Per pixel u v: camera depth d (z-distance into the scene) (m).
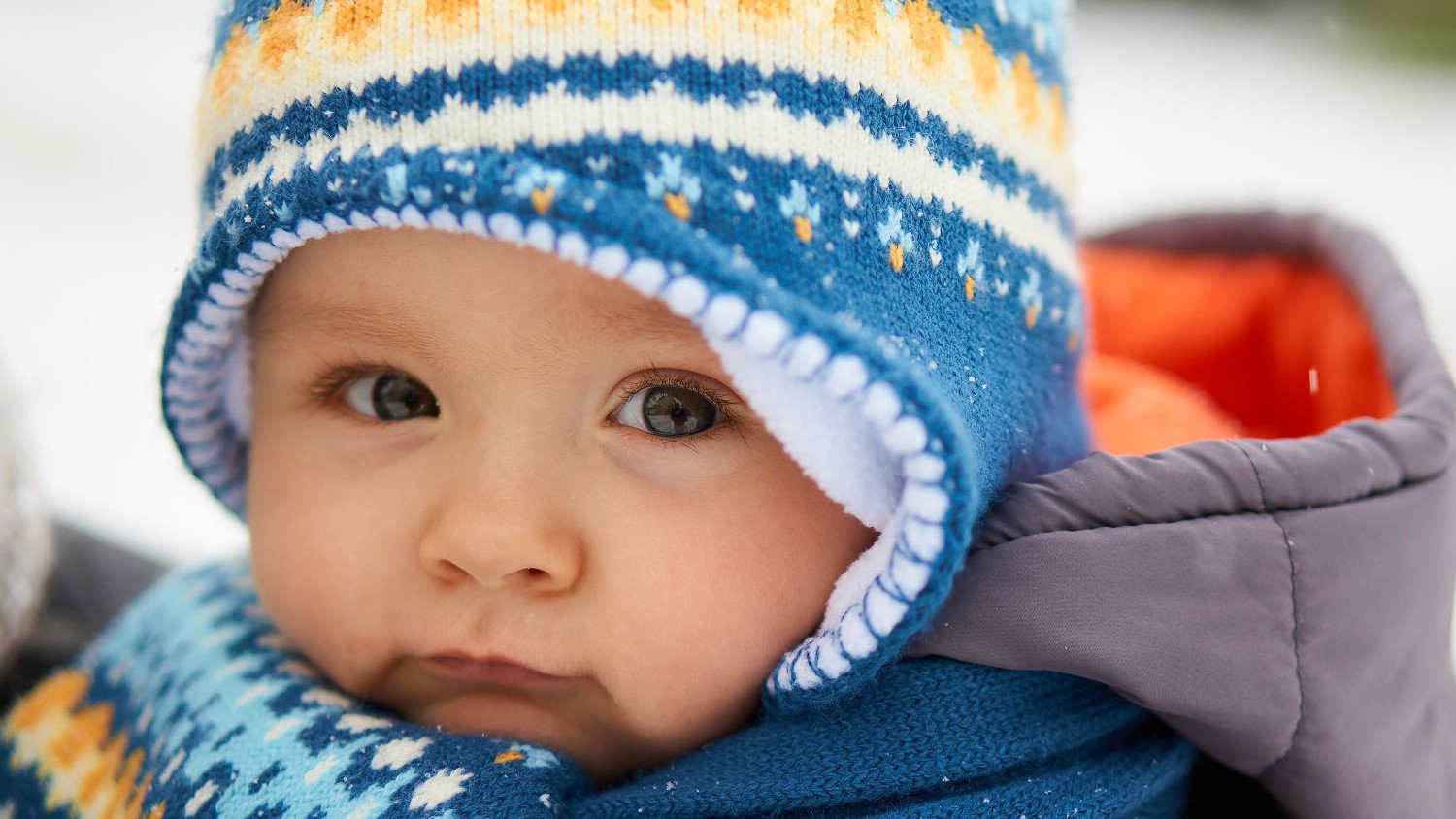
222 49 0.91
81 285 2.83
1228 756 0.90
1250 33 5.73
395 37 0.80
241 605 1.12
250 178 0.84
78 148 3.71
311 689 0.96
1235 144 4.13
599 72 0.78
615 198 0.74
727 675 0.88
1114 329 1.46
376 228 0.84
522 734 0.92
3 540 1.09
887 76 0.84
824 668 0.83
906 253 0.84
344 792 0.84
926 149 0.86
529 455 0.85
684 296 0.73
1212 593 0.83
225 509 1.15
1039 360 0.96
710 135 0.78
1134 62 5.28
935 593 0.78
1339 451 0.87
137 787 0.96
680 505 0.86
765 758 0.86
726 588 0.87
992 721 0.87
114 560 1.44
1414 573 0.90
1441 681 0.96
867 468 0.83
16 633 1.13
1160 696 0.84
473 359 0.85
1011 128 0.93
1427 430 0.91
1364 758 0.89
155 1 5.28
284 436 0.97
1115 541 0.83
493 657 0.89
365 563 0.92
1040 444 0.96
